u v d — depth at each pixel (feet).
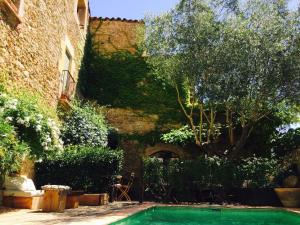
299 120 42.22
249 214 25.98
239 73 32.91
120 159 32.07
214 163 34.53
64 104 35.22
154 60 36.78
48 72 31.24
